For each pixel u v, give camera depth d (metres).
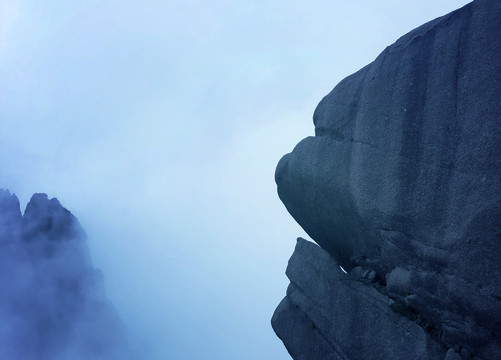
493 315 2.82
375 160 3.99
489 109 2.92
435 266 3.34
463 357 3.18
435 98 3.44
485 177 2.88
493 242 2.78
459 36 3.35
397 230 3.70
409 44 3.90
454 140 3.20
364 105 4.29
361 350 4.12
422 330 3.58
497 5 3.08
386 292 4.11
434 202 3.32
